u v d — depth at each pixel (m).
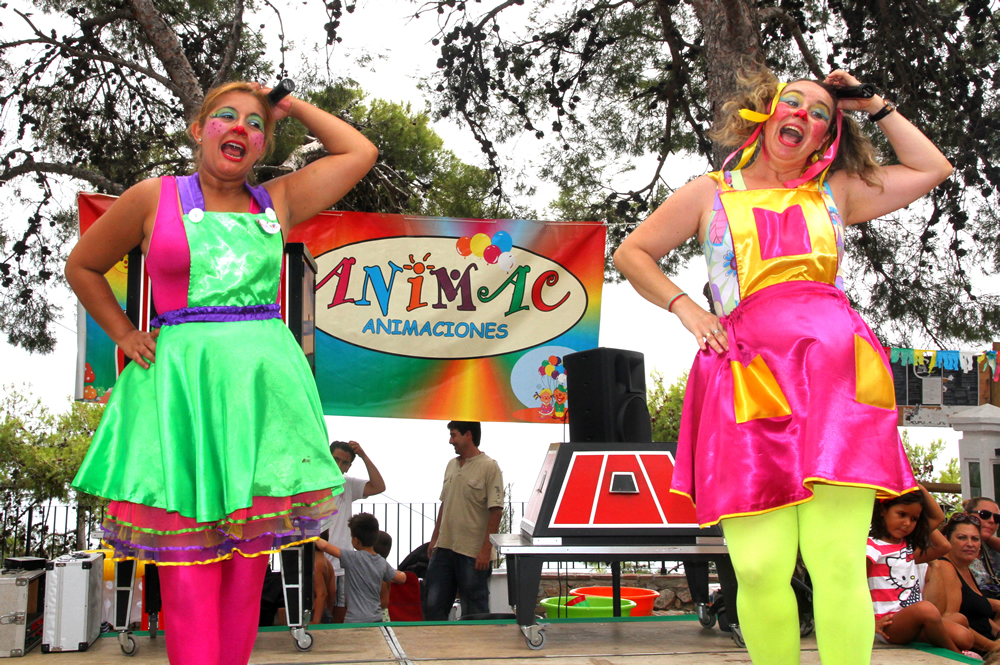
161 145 8.26
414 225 5.16
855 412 1.75
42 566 3.22
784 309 1.86
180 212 1.87
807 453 1.72
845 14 6.80
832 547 1.74
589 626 3.54
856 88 2.03
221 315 1.84
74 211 8.12
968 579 4.04
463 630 3.44
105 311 1.90
